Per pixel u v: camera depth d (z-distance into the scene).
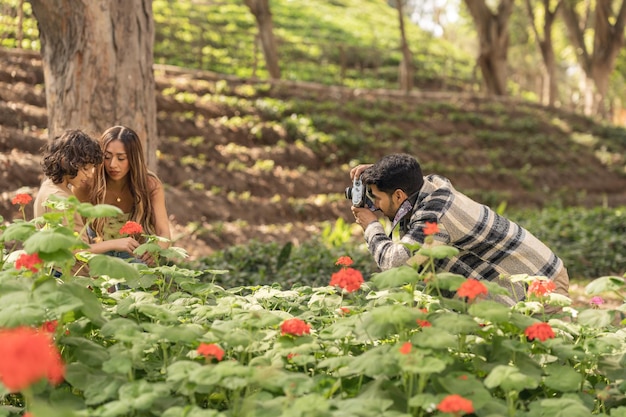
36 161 12.50
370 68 30.39
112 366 2.62
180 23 26.38
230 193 14.95
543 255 3.87
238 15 32.62
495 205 18.52
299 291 4.02
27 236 2.89
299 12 38.12
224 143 16.73
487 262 3.83
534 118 23.47
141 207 4.70
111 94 7.31
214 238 13.11
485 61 24.69
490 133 21.53
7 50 15.08
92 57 7.24
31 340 1.99
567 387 2.78
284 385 2.54
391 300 3.36
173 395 2.90
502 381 2.52
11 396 3.20
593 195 20.73
